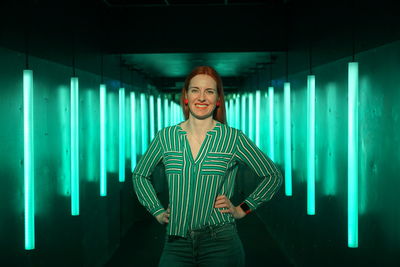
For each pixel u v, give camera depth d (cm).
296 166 492
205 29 486
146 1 473
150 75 800
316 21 388
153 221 768
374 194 273
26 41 292
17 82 279
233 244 164
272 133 490
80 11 420
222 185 166
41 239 326
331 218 366
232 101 908
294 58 462
